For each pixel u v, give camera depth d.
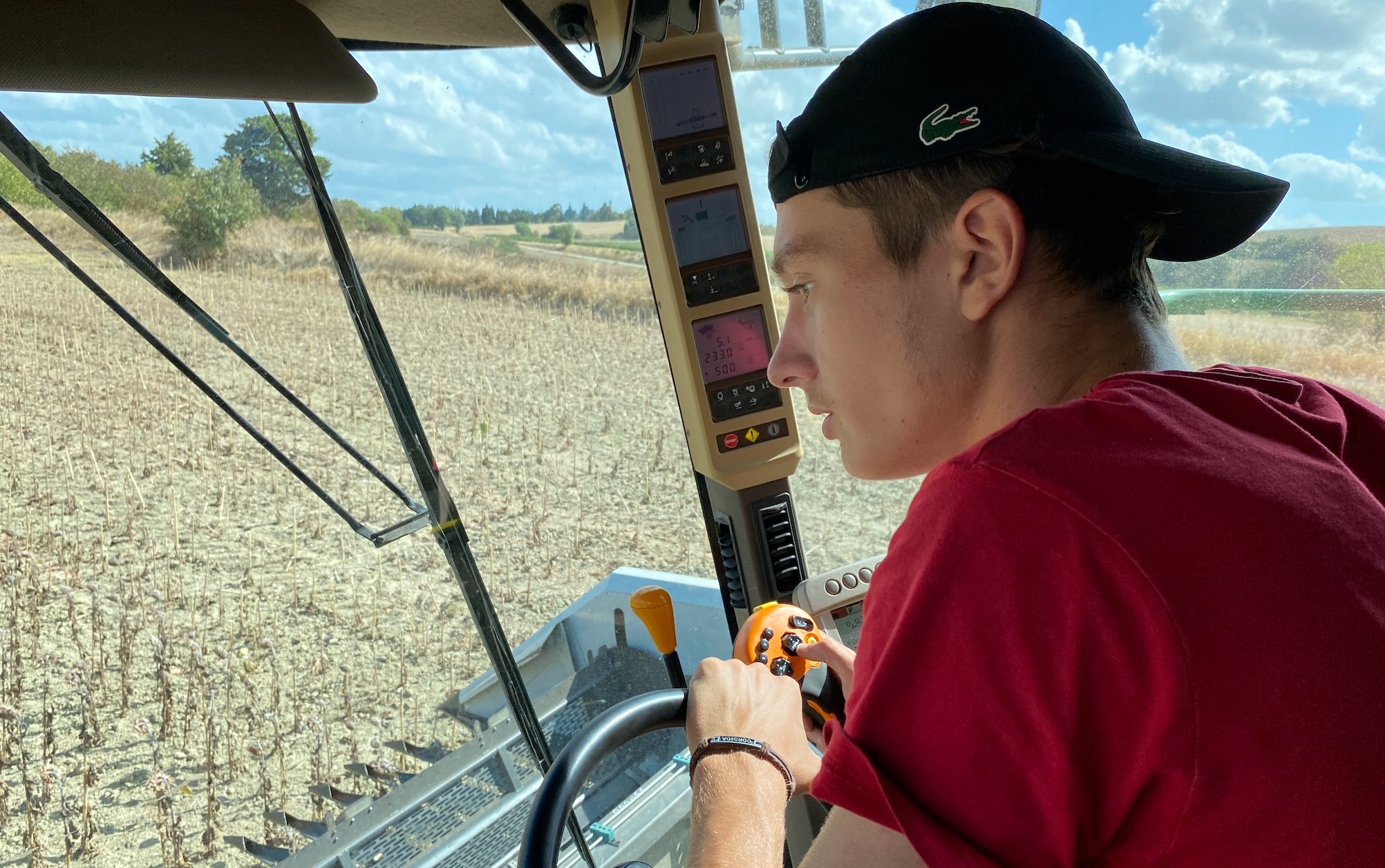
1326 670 0.51
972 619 0.58
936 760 0.60
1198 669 0.52
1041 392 0.71
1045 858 0.58
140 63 0.69
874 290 0.74
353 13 1.05
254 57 0.79
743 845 0.75
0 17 0.62
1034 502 0.56
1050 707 0.56
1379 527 0.57
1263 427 0.62
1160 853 0.57
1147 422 0.60
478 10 1.07
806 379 0.85
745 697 0.92
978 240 0.69
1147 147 0.66
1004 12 0.70
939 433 0.77
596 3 1.11
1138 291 0.72
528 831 0.81
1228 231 0.80
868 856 0.63
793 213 0.78
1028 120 0.66
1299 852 0.52
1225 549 0.53
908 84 0.69
